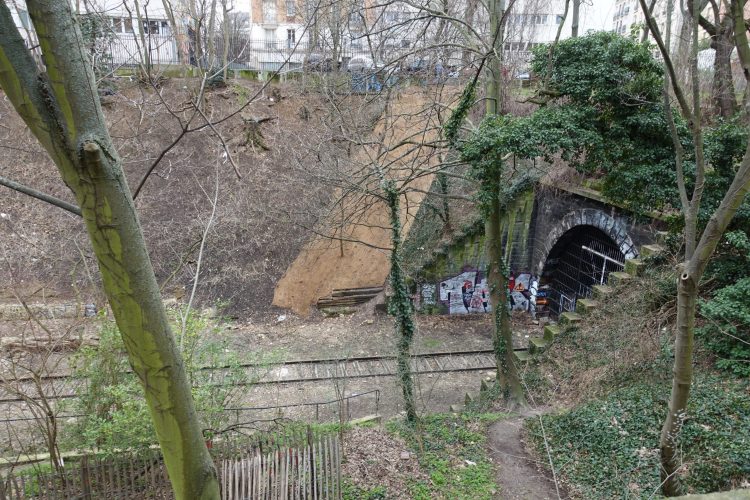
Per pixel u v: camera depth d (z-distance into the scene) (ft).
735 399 29.40
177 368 13.51
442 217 65.31
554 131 34.68
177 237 72.69
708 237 18.28
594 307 47.06
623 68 35.29
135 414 24.90
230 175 78.23
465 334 66.90
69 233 63.52
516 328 69.87
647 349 38.04
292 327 66.80
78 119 10.73
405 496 27.66
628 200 39.63
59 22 10.26
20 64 10.32
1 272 63.31
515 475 30.07
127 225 11.83
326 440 25.96
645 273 44.75
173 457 14.37
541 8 76.13
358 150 54.60
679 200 36.70
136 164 77.20
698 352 35.91
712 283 38.81
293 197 76.59
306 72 58.13
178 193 76.28
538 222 70.28
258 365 40.14
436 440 34.09
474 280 71.82
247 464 24.56
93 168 10.98
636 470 27.32
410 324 36.68
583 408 34.88
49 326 55.16
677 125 35.81
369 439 33.58
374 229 74.02
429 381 55.06
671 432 21.38
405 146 68.95
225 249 72.49
